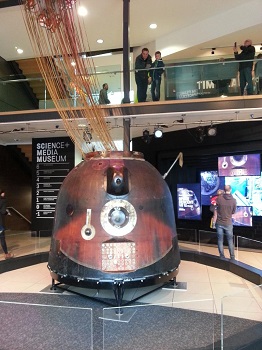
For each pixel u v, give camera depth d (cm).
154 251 379
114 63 1155
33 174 1008
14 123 761
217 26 897
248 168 792
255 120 725
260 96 655
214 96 691
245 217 795
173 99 705
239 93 680
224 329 271
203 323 289
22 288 457
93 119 417
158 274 377
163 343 260
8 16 838
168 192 438
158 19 913
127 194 381
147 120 761
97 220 373
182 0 815
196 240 652
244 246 596
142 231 376
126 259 363
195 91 700
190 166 958
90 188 388
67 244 383
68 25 325
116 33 985
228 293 423
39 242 666
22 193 1264
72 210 389
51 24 317
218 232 576
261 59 666
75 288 446
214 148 851
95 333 297
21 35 942
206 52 1001
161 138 971
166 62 739
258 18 819
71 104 427
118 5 820
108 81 726
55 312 266
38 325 267
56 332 261
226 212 566
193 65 702
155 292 428
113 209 372
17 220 1214
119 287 362
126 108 700
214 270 547
